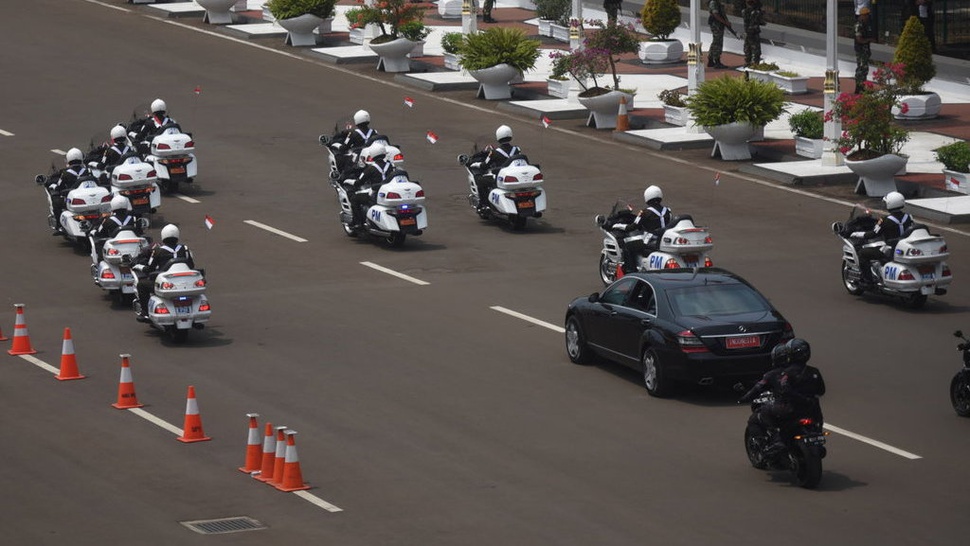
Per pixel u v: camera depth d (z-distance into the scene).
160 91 111.62
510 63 108.19
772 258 71.00
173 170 84.25
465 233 76.38
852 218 65.06
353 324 60.53
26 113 104.88
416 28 119.31
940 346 57.00
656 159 92.50
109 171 80.69
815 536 38.56
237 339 58.66
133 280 63.28
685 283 51.91
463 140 97.56
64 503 41.66
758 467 43.59
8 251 73.56
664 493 41.88
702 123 91.06
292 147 95.75
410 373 53.94
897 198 63.47
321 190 85.69
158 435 47.53
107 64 120.38
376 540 38.56
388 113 105.25
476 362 55.28
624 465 44.31
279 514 40.59
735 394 51.44
